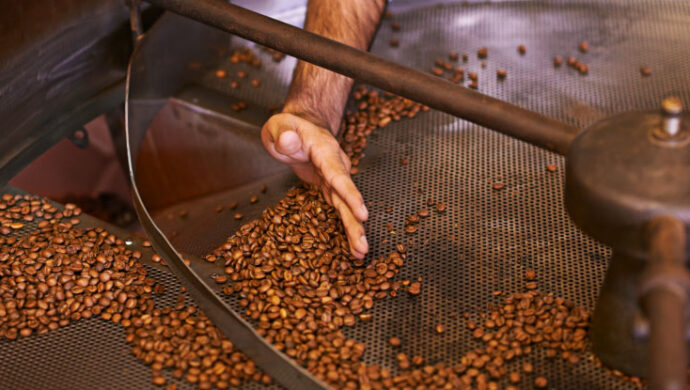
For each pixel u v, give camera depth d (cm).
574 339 85
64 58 109
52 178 134
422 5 131
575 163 73
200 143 117
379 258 94
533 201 100
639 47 121
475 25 127
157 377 84
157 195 121
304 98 102
